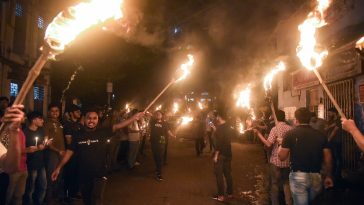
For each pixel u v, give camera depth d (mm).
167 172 12805
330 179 5621
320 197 8844
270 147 7266
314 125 10922
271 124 9656
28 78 2658
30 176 7410
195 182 11086
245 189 10164
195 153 18328
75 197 8844
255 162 15000
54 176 6426
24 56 18234
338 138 10273
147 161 15453
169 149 20109
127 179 11523
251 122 8719
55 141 8148
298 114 5691
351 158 11695
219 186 8891
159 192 9766
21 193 6648
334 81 12406
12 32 16781
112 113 13016
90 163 6258
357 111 11023
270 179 7293
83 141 6293
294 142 5629
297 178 5566
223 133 8922
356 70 10469
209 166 14164
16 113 2736
